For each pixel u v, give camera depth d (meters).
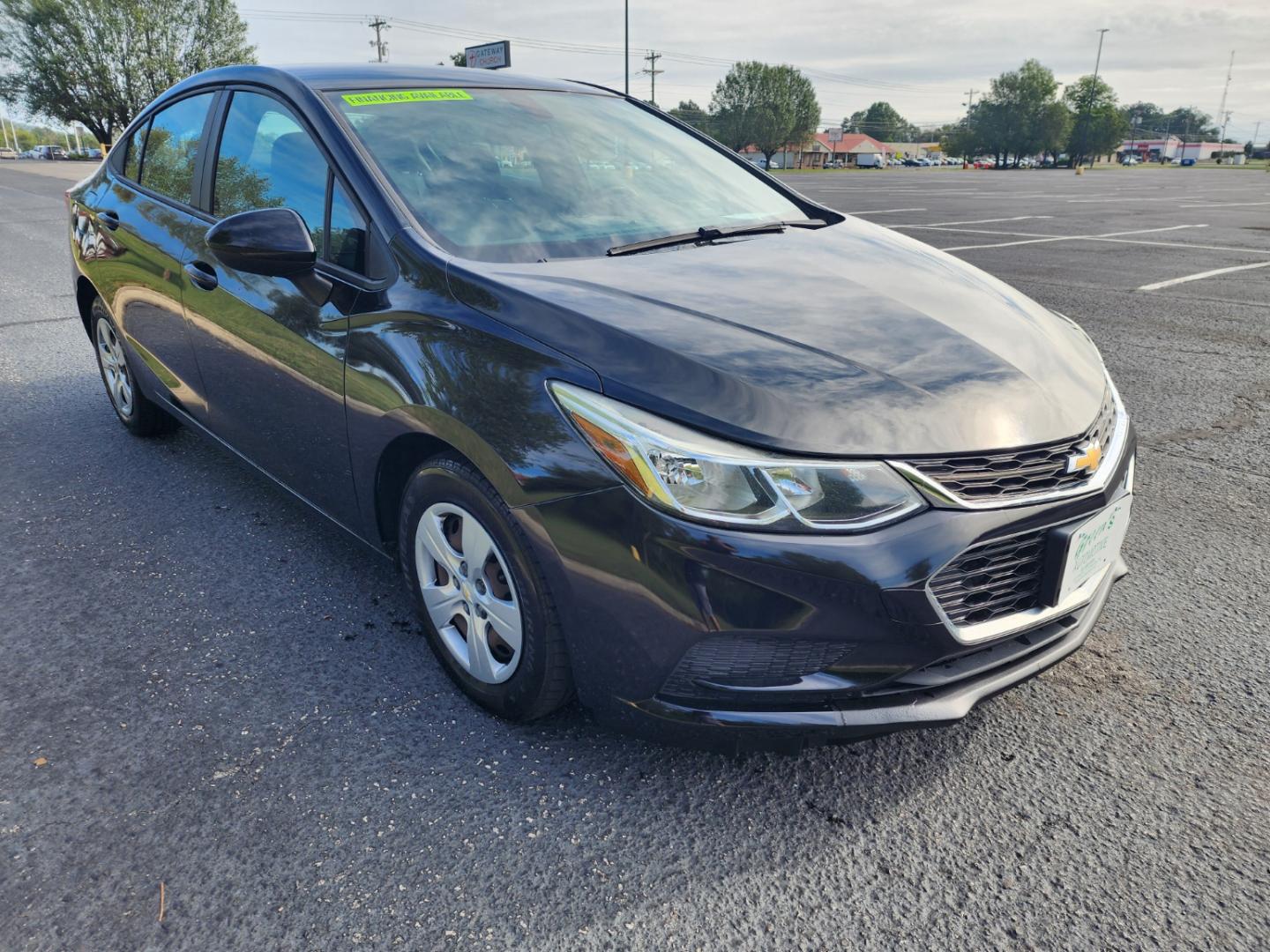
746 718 1.74
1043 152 120.44
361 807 1.93
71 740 2.13
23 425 4.36
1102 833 1.87
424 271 2.17
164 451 4.02
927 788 2.00
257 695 2.30
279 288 2.54
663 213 2.75
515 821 1.90
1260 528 3.30
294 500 2.90
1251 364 5.48
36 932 1.62
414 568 2.31
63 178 25.53
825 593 1.65
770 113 105.00
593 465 1.75
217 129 3.07
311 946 1.60
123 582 2.88
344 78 2.78
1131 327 6.51
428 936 1.62
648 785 2.00
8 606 2.73
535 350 1.89
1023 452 1.81
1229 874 1.76
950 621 1.74
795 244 2.67
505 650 2.14
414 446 2.21
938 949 1.60
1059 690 2.36
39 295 7.81
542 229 2.45
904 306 2.20
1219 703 2.29
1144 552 3.12
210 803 1.93
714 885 1.74
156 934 1.62
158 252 3.24
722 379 1.75
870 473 1.67
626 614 1.76
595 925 1.65
